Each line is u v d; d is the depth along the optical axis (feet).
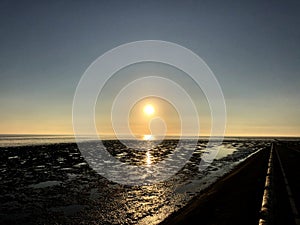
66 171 115.24
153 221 50.29
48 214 55.36
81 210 58.03
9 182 89.40
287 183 62.49
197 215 43.73
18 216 54.24
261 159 137.59
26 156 178.09
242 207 44.45
